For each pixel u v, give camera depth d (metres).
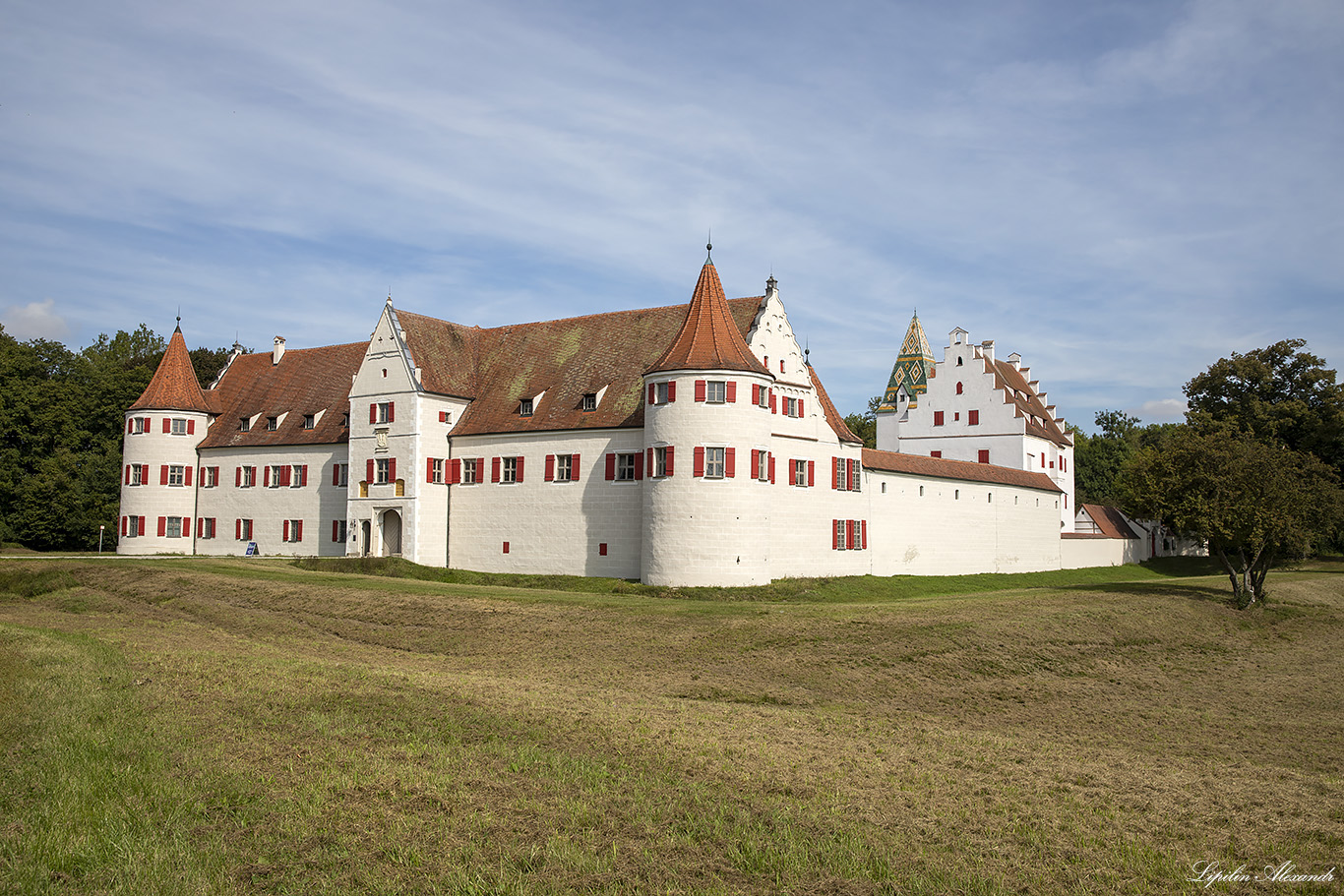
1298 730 26.45
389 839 13.91
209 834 13.98
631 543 52.84
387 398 59.75
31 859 12.94
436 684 25.47
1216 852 14.12
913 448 88.25
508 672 30.67
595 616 38.72
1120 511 91.44
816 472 54.97
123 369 90.38
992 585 61.25
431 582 50.28
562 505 55.34
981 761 19.58
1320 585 63.34
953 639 35.59
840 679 30.75
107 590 48.53
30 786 15.88
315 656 32.34
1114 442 131.88
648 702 25.03
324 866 13.02
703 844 14.02
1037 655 35.62
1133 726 26.88
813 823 14.85
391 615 40.25
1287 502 51.16
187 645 32.28
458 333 64.50
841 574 55.88
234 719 20.62
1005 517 69.12
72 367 89.69
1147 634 41.78
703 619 38.06
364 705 22.36
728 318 51.66
